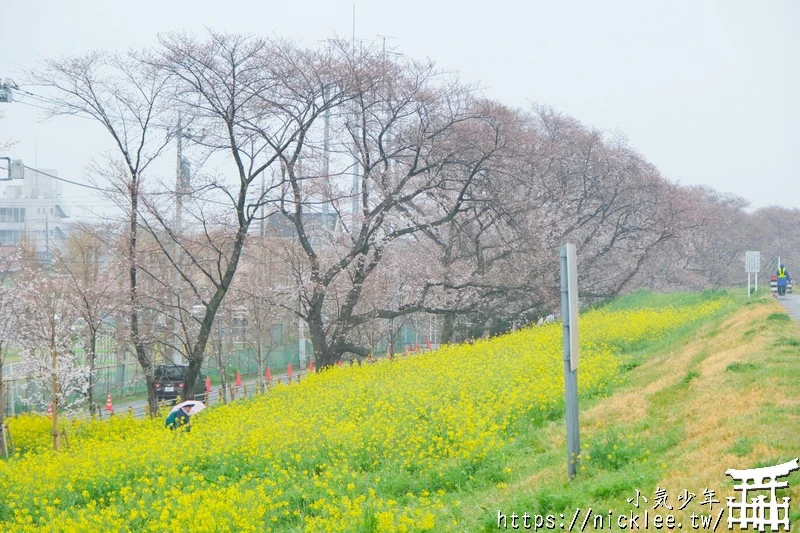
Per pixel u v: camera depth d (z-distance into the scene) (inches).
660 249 2714.1
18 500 836.6
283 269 1995.6
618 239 2716.5
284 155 1649.9
